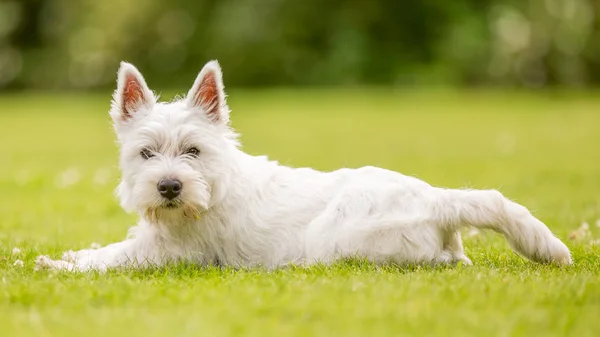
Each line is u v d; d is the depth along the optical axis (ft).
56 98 144.77
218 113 22.29
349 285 17.63
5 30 164.55
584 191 40.65
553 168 50.65
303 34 155.74
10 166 56.18
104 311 15.99
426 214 21.07
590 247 24.35
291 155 58.85
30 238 29.35
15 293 17.46
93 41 158.40
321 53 156.76
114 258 22.39
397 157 57.77
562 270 19.90
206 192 21.21
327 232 21.53
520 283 17.97
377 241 21.04
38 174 51.31
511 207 20.85
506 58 152.56
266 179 22.61
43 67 162.30
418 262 21.02
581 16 151.33
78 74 161.48
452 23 154.71
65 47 161.38
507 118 92.12
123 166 22.02
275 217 22.03
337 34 155.33
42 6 165.58
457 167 51.49
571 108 104.06
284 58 154.81
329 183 22.75
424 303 16.06
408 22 156.87
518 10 153.07
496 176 47.06
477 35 152.76
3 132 84.48
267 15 155.22
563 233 28.07
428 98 128.67
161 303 16.57
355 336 14.10
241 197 21.94
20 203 39.60
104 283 18.61
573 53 151.33
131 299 16.89
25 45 167.12
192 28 158.81
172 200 20.66
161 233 21.95
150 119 21.75
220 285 18.20
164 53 158.92
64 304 16.63
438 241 21.21
